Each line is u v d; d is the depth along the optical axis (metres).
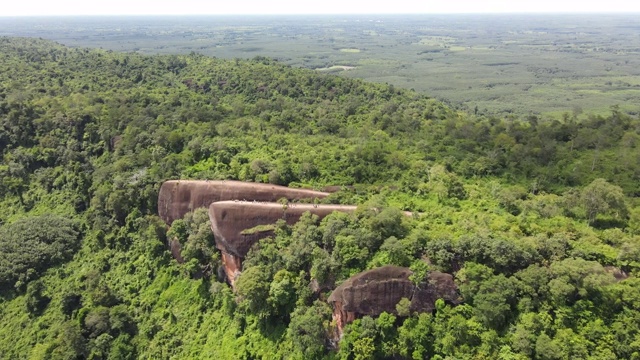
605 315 38.19
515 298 39.34
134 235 64.12
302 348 42.72
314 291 45.56
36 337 54.84
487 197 59.06
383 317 40.00
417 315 39.97
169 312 55.41
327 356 41.91
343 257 44.59
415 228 47.56
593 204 51.72
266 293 47.12
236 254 53.31
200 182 62.00
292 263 47.28
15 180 75.12
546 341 36.09
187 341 51.94
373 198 56.56
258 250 51.38
